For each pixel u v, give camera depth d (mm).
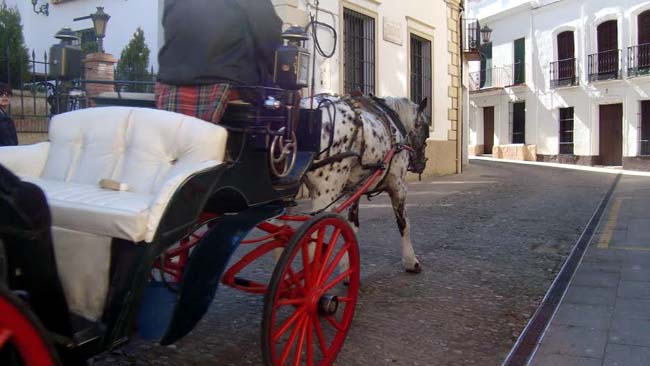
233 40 3627
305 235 3512
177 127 3297
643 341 4371
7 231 2469
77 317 2969
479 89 30359
